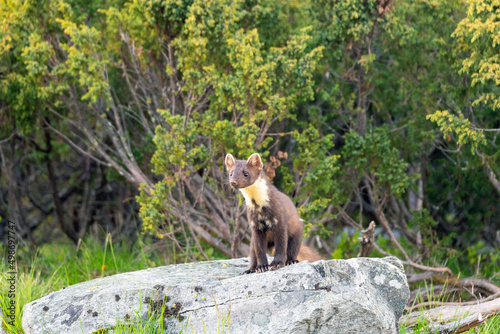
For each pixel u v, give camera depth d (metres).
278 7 13.20
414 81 13.29
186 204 12.92
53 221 20.03
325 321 7.00
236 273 8.46
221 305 7.22
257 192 7.94
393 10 12.32
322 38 12.79
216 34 11.85
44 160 17.41
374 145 12.41
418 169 15.29
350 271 7.61
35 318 7.39
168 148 11.11
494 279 12.41
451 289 11.85
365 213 17.50
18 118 13.49
